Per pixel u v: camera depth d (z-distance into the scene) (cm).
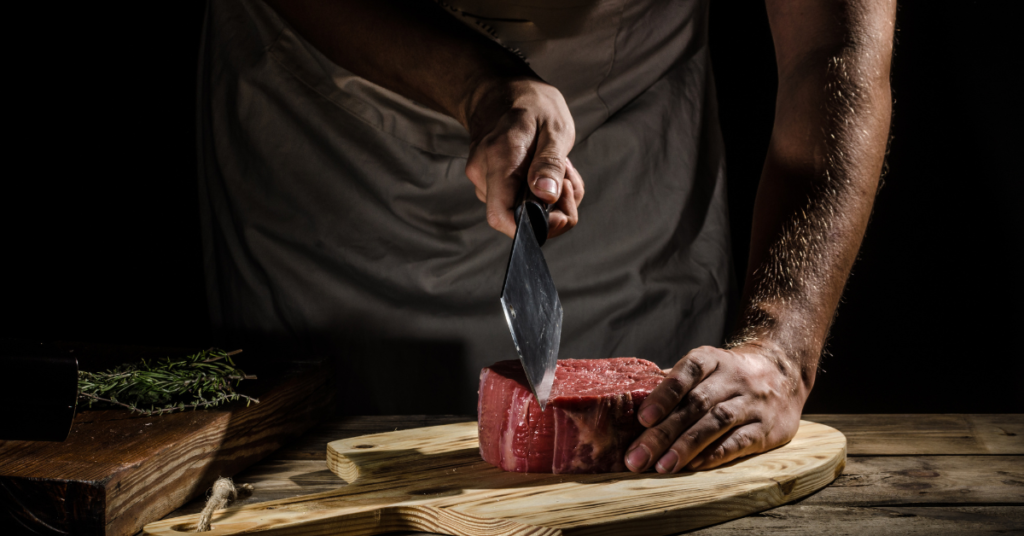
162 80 287
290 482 124
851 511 111
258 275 212
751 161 283
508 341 208
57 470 98
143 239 295
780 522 108
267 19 205
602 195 213
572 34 194
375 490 113
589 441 120
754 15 276
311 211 207
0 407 85
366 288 208
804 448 129
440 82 138
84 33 285
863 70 154
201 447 116
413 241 206
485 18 187
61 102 288
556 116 117
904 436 145
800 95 155
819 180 148
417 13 148
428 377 209
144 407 128
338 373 210
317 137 205
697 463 120
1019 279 255
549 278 121
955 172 255
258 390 137
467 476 120
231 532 97
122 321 299
